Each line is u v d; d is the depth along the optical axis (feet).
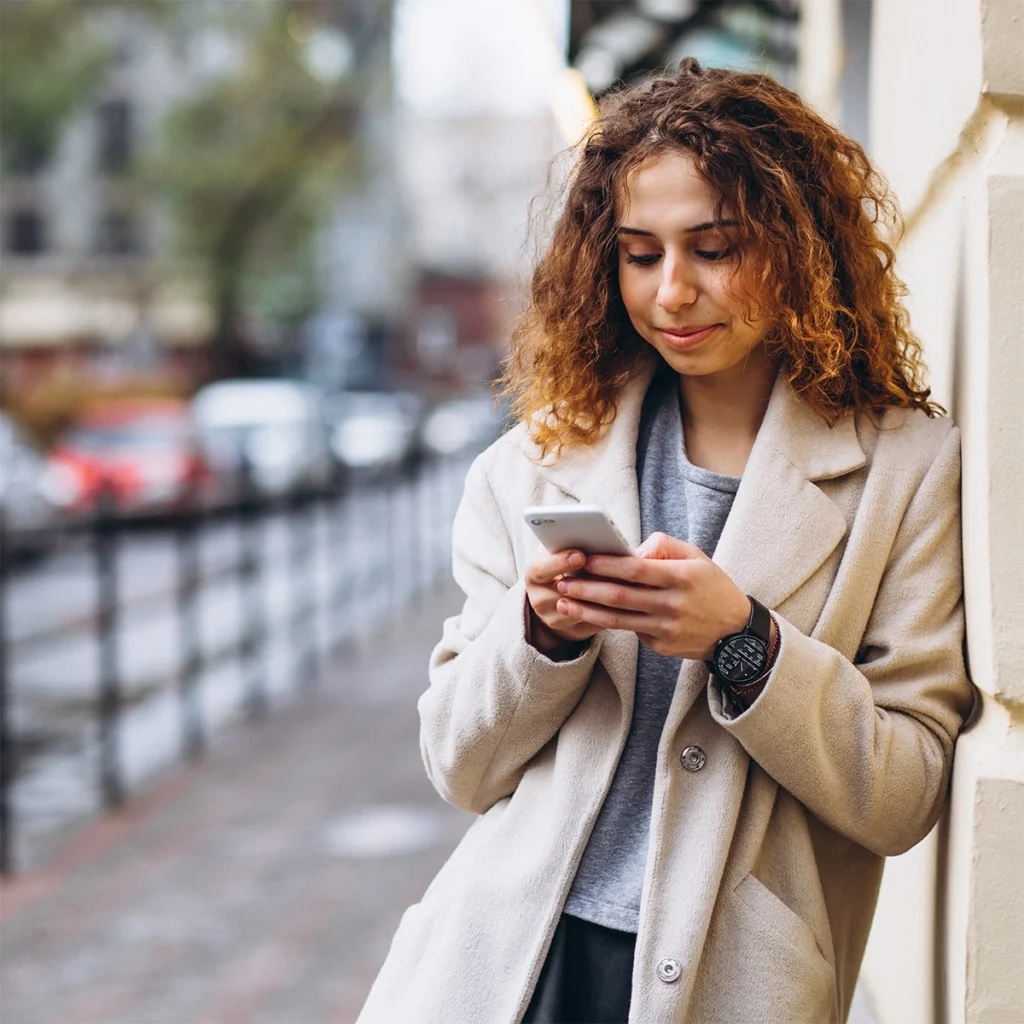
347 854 22.62
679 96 6.57
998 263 6.07
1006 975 6.08
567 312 6.84
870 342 6.73
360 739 30.86
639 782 6.52
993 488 6.06
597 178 6.73
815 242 6.46
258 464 75.46
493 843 6.70
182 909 20.18
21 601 39.29
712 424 6.91
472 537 7.13
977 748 6.21
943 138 7.06
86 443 67.36
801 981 6.19
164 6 122.93
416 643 43.65
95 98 129.90
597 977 6.34
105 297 137.39
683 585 5.88
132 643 41.37
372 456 88.17
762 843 6.44
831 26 14.33
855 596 6.44
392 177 168.35
